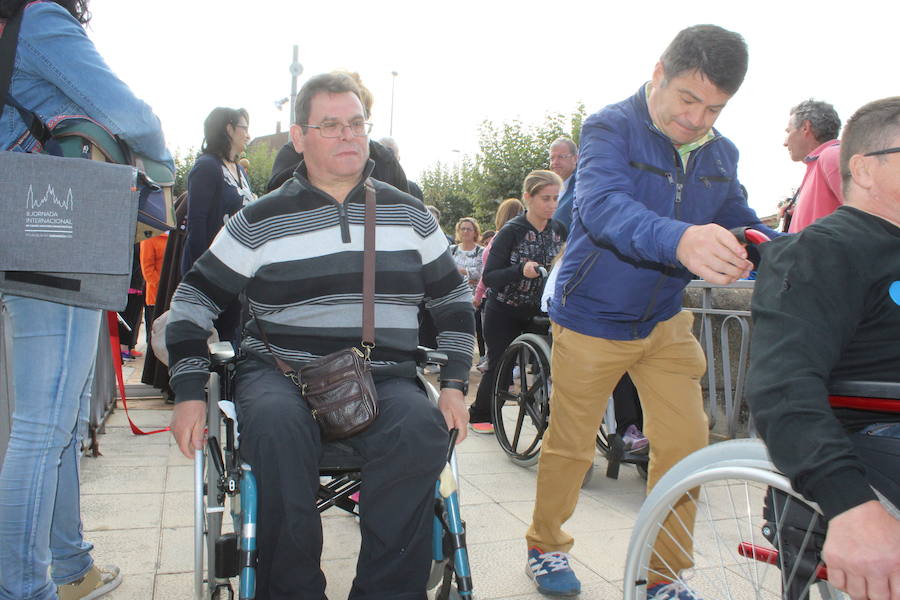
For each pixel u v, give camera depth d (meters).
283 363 2.13
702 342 4.68
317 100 2.13
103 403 4.61
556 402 2.61
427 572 1.92
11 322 2.03
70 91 2.02
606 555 3.00
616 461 3.98
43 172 1.89
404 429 1.95
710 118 2.23
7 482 1.99
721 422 4.58
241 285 2.17
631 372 2.62
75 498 2.34
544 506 2.66
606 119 2.34
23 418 2.01
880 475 1.45
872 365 1.49
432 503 1.94
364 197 2.19
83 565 2.39
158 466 3.87
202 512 1.98
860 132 1.57
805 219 3.90
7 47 1.95
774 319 1.43
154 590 2.52
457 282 2.35
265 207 2.14
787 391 1.34
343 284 2.13
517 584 2.71
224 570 1.86
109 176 1.96
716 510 2.51
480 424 5.20
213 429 2.02
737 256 1.56
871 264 1.45
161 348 2.79
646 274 2.39
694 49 2.12
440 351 2.30
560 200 4.12
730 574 2.18
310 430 1.94
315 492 1.91
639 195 2.36
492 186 20.61
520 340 4.38
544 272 4.41
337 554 2.94
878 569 1.19
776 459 1.35
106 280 1.96
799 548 1.57
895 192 1.52
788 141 4.46
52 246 1.89
